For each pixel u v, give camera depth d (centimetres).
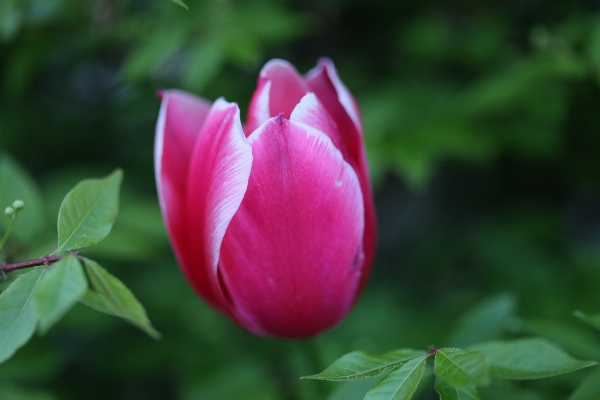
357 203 35
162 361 50
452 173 66
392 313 55
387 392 33
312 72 38
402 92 55
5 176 40
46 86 56
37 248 39
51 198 46
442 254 63
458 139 51
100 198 33
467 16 59
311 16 58
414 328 52
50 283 30
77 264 31
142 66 47
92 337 54
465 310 55
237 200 34
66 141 55
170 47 47
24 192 40
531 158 59
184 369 49
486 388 38
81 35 49
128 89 55
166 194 37
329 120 35
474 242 61
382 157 49
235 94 53
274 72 36
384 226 72
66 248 33
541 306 52
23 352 43
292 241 35
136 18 50
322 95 37
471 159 59
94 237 33
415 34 57
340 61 60
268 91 35
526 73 48
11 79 49
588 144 56
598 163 56
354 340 52
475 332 40
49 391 50
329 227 35
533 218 61
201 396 46
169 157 37
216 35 46
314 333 37
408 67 58
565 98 48
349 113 36
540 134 53
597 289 52
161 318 52
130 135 57
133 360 50
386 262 68
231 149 34
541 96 48
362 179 36
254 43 46
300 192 34
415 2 59
